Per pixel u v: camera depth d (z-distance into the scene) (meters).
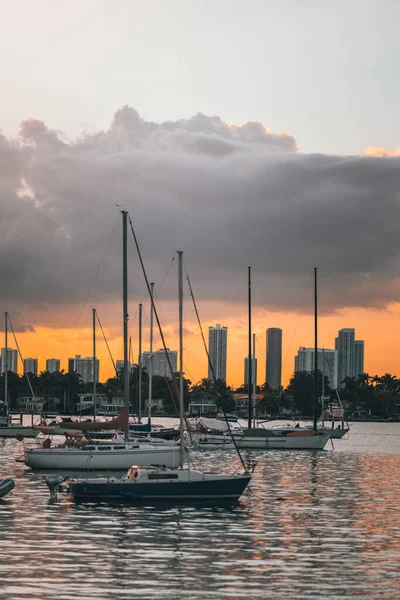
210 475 58.06
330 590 33.97
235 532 46.16
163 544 42.47
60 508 54.34
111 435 109.00
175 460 77.06
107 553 40.06
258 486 69.69
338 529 47.53
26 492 62.22
